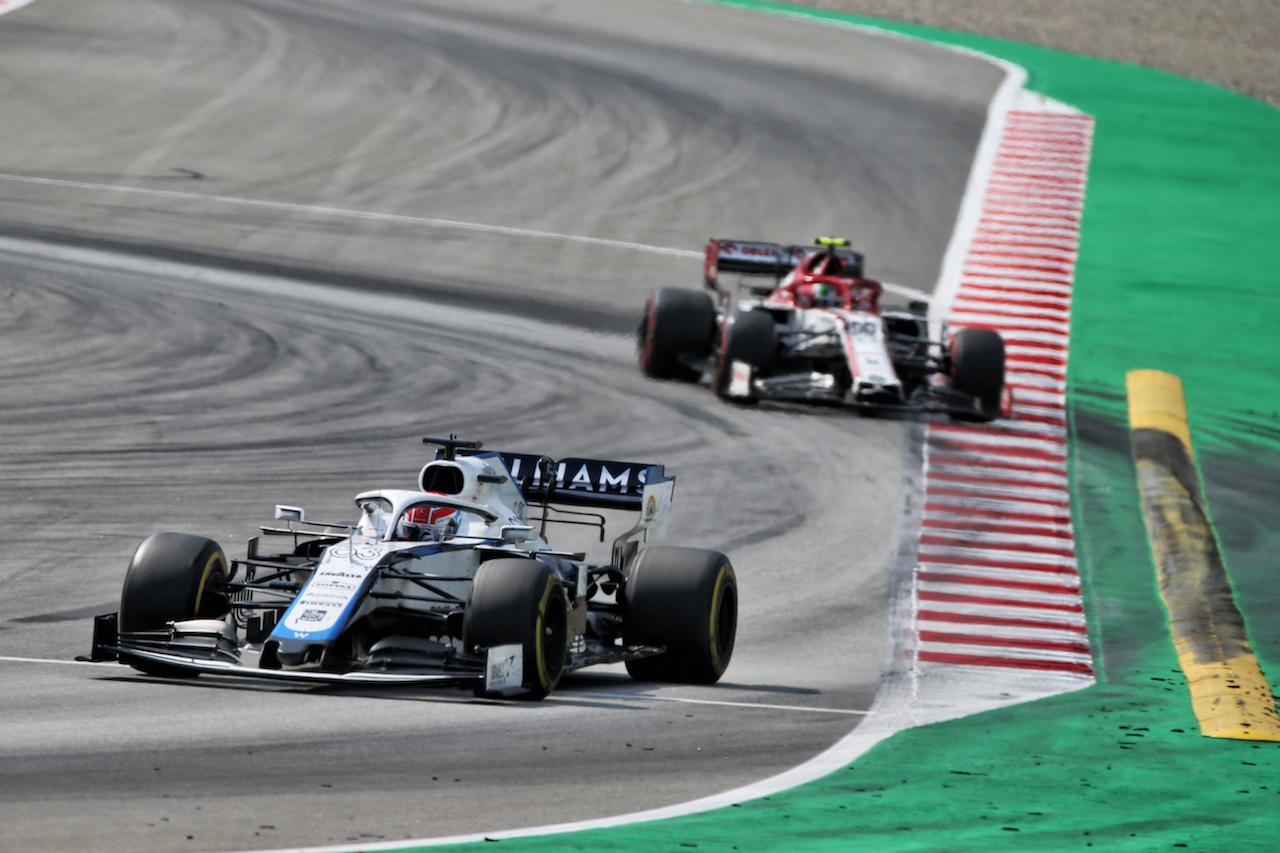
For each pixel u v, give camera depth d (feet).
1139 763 98.89
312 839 67.51
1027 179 354.95
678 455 197.57
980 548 173.99
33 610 130.21
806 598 152.15
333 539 107.45
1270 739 110.73
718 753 90.43
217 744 83.71
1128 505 193.57
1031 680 130.52
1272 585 169.48
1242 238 327.88
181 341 235.20
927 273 297.12
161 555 101.04
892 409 208.85
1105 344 264.93
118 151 338.13
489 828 70.95
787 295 230.89
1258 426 232.12
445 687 96.78
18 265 267.39
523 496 118.93
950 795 85.15
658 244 307.17
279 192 321.93
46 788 73.77
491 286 277.03
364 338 243.81
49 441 188.55
